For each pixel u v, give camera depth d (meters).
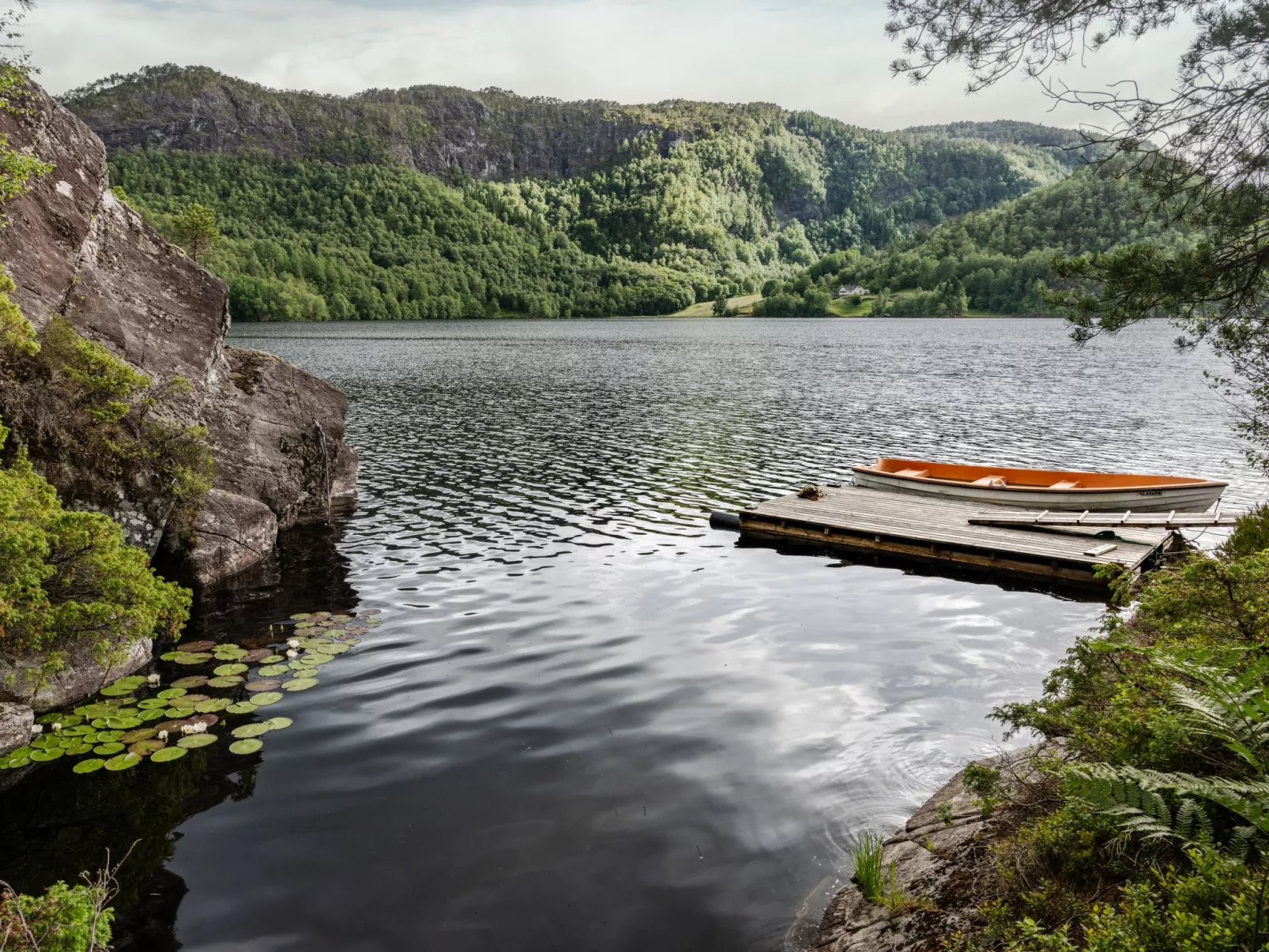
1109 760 5.40
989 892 5.21
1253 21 8.24
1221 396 43.03
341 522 18.92
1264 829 3.87
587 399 43.69
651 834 6.89
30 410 12.39
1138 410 38.69
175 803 7.50
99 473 13.15
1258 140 8.99
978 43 8.93
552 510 20.09
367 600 13.55
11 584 8.84
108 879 5.22
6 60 13.83
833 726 8.90
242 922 5.85
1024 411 38.81
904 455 27.86
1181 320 10.58
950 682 10.16
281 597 13.70
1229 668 5.48
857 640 11.70
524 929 5.74
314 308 186.00
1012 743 8.42
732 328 162.25
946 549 16.09
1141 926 3.67
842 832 6.88
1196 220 9.78
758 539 17.81
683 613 12.87
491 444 29.59
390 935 5.70
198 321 17.70
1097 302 10.39
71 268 15.13
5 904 4.48
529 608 13.03
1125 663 6.47
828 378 55.94
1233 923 3.35
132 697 9.80
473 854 6.64
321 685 10.10
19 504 9.43
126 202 17.53
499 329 151.75
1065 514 18.44
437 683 10.15
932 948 4.93
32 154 14.88
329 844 6.81
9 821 7.27
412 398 43.78
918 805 7.27
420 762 8.20
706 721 9.03
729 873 6.35
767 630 12.10
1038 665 10.76
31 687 9.34
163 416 15.20
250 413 18.27
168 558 14.44
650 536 17.81
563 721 9.08
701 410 39.25
